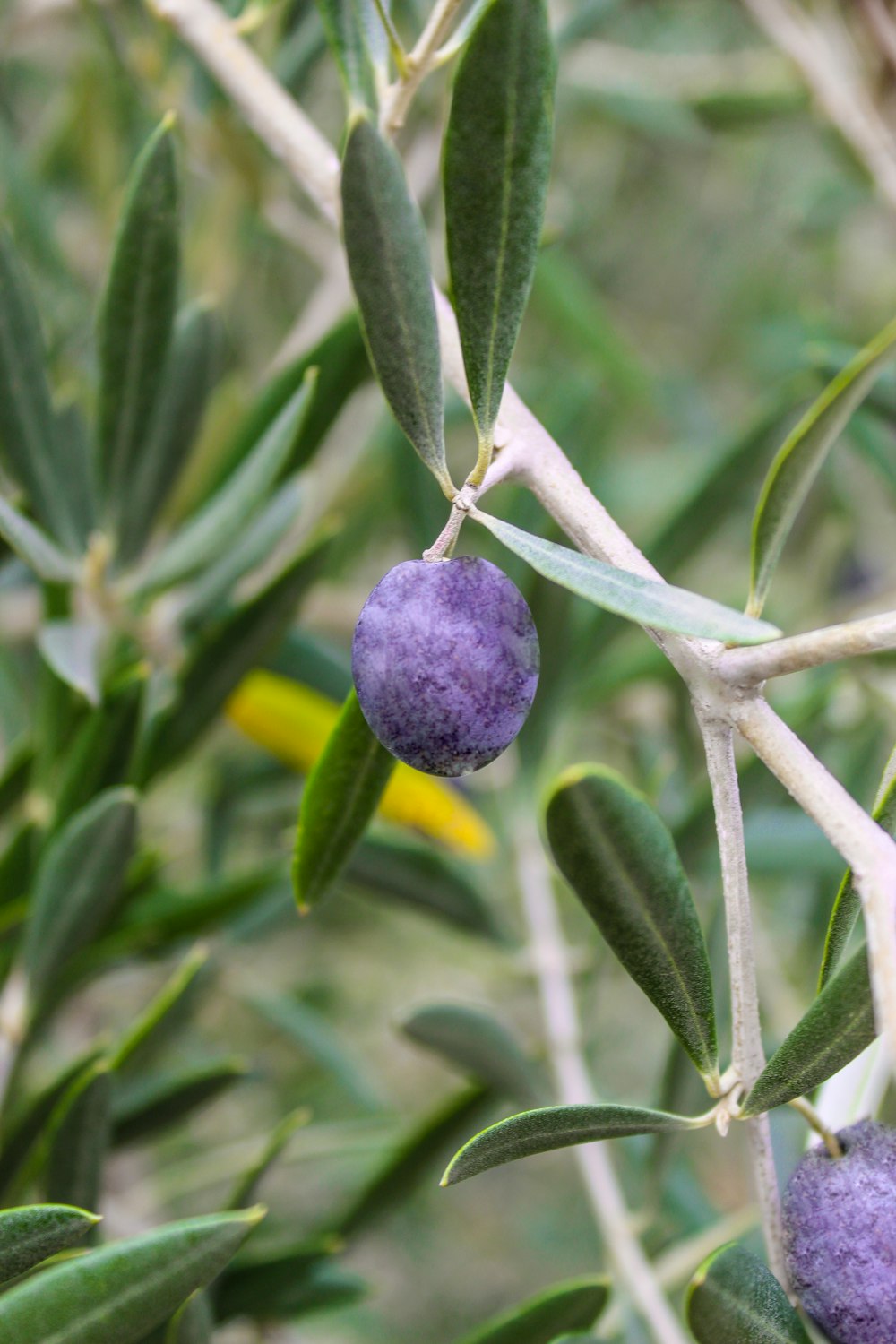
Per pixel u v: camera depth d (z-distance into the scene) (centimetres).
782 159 131
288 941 115
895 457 68
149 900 55
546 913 64
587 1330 46
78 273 96
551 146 41
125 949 55
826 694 63
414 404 42
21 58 107
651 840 41
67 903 49
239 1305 52
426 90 73
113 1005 94
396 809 58
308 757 60
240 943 72
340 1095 100
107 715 51
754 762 54
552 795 41
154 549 64
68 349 82
